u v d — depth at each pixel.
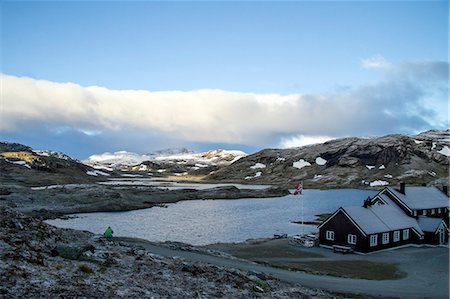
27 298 15.43
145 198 133.38
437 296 30.69
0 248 20.58
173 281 22.19
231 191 162.75
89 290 17.66
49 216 89.75
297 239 59.97
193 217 92.94
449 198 73.25
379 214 58.69
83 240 29.55
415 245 59.12
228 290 22.44
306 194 168.38
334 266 44.44
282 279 31.16
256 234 70.38
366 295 28.98
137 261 25.33
